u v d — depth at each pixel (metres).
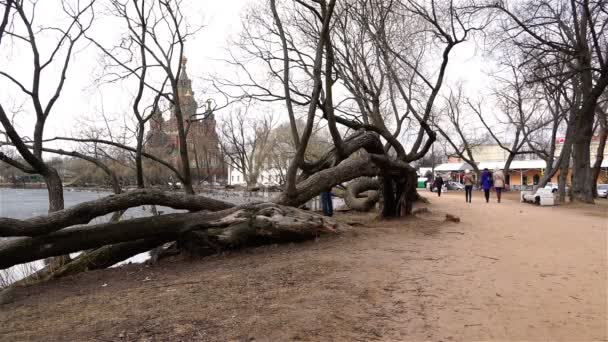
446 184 50.34
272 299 5.35
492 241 9.42
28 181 59.97
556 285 5.95
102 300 6.12
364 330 4.33
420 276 6.34
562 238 9.86
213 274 7.19
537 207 20.06
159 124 16.05
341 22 17.44
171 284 6.69
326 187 11.55
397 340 4.11
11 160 11.03
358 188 19.92
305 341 4.04
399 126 18.22
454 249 8.45
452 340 4.12
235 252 9.26
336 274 6.48
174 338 4.18
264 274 6.72
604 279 6.27
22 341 4.50
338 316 4.68
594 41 20.05
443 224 12.23
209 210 10.54
